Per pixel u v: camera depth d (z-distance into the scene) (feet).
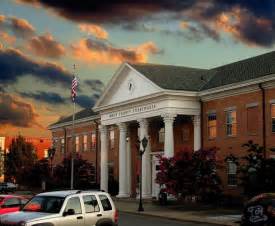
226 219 100.73
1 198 78.18
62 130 243.81
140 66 159.33
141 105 157.28
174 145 160.97
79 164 195.21
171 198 143.43
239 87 133.90
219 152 140.97
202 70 166.30
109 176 198.18
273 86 124.88
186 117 155.43
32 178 224.33
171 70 161.27
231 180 136.87
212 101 145.69
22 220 49.96
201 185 124.26
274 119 124.36
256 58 151.94
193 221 98.89
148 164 157.79
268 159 108.58
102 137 181.06
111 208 58.75
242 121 134.31
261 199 60.49
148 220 102.06
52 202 54.24
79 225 54.13
